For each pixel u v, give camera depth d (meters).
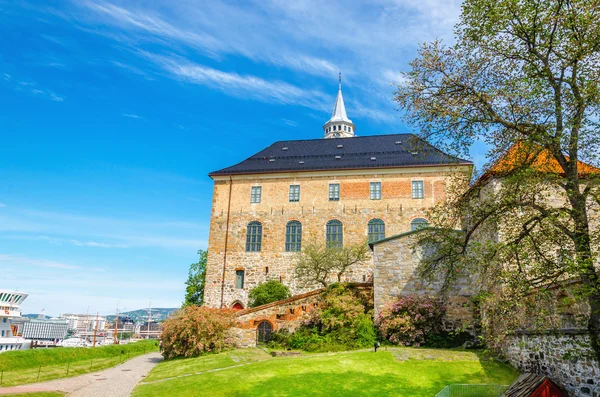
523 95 13.45
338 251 32.59
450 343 22.94
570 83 12.87
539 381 13.99
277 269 38.38
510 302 12.83
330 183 39.59
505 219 14.62
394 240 26.00
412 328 23.09
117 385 19.94
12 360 24.92
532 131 13.29
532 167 13.60
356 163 40.22
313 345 24.12
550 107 13.78
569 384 14.66
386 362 19.22
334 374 17.75
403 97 15.73
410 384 16.59
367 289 27.48
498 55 14.34
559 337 15.29
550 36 12.99
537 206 13.33
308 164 41.50
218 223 40.56
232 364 21.94
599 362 12.04
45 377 22.14
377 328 24.73
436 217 16.36
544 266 12.66
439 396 15.12
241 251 39.50
